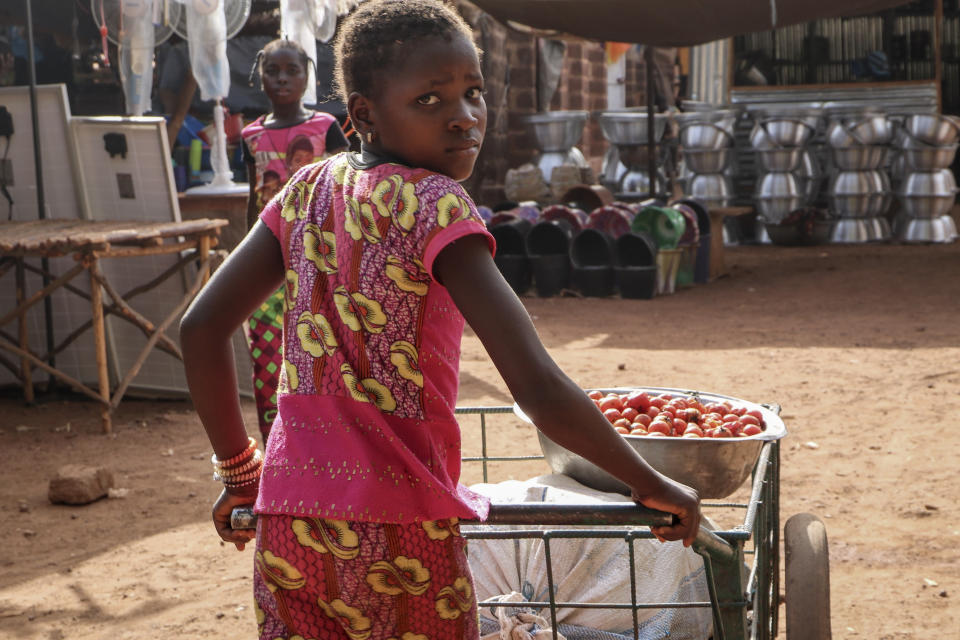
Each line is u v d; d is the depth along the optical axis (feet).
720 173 55.01
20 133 24.12
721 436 9.18
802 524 8.68
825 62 60.29
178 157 40.91
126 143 23.58
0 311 25.27
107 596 13.92
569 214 41.14
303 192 5.39
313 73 24.30
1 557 15.40
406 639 5.18
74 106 40.29
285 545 5.11
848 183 53.83
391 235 4.88
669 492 5.16
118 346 24.93
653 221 39.68
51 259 24.61
